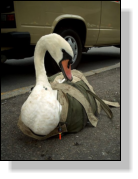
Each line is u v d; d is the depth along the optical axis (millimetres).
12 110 3010
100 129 2457
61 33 4336
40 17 3754
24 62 6074
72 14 4324
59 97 2098
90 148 2105
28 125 1979
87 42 5027
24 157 1984
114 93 3613
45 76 2152
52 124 1975
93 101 2617
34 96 1944
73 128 2260
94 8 4793
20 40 3535
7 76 4605
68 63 2047
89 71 4945
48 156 1994
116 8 5461
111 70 5125
